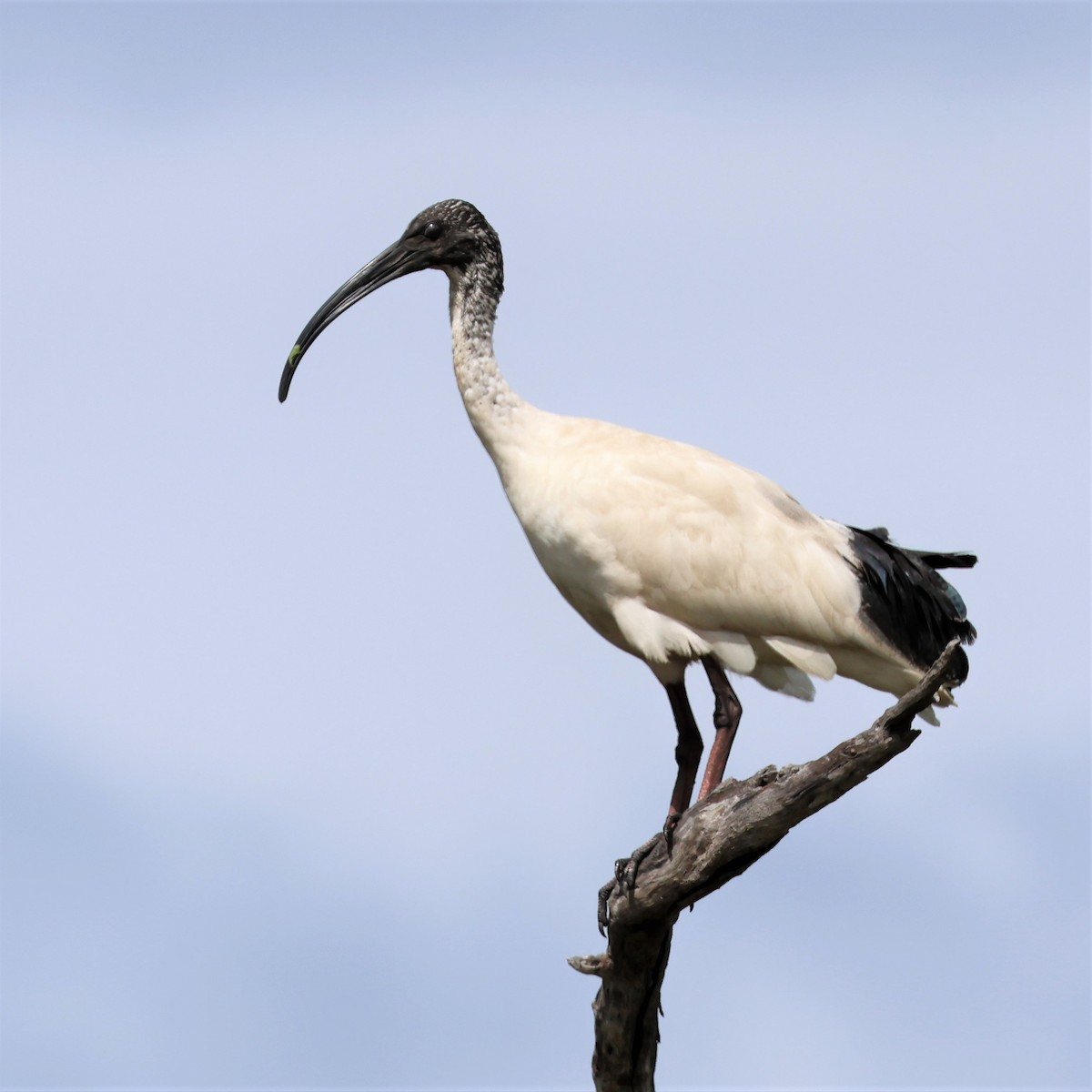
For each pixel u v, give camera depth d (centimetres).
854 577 1324
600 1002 1245
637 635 1312
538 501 1327
